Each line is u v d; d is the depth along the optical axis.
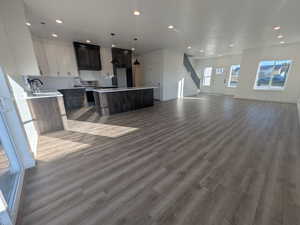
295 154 2.23
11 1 2.53
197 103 6.85
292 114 4.64
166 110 5.45
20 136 1.81
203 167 1.92
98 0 2.80
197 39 5.55
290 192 1.48
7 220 1.08
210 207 1.32
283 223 1.16
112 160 2.11
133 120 4.18
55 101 3.22
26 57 2.80
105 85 7.23
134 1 2.85
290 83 6.43
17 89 2.13
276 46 6.48
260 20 3.76
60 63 5.80
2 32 1.99
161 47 6.96
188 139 2.82
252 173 1.79
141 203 1.37
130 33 4.81
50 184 1.62
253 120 4.04
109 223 1.18
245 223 1.17
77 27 4.23
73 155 2.26
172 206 1.33
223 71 10.42
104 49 6.87
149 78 8.31
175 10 3.24
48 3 2.88
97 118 4.45
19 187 1.45
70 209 1.31
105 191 1.52
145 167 1.94
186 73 9.59
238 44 6.39
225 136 2.96
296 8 3.08
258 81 7.41
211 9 3.19
